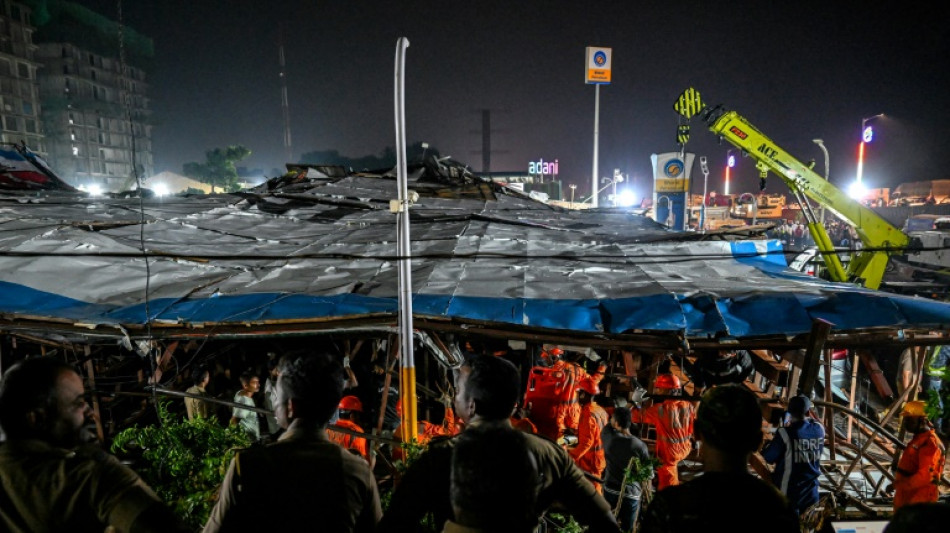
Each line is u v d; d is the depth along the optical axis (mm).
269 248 10586
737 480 2045
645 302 7543
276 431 7969
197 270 8891
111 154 84562
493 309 7453
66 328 7020
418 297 7680
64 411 2033
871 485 6941
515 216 15000
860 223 12438
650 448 7328
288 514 2234
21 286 7773
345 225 12922
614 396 8203
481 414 2625
